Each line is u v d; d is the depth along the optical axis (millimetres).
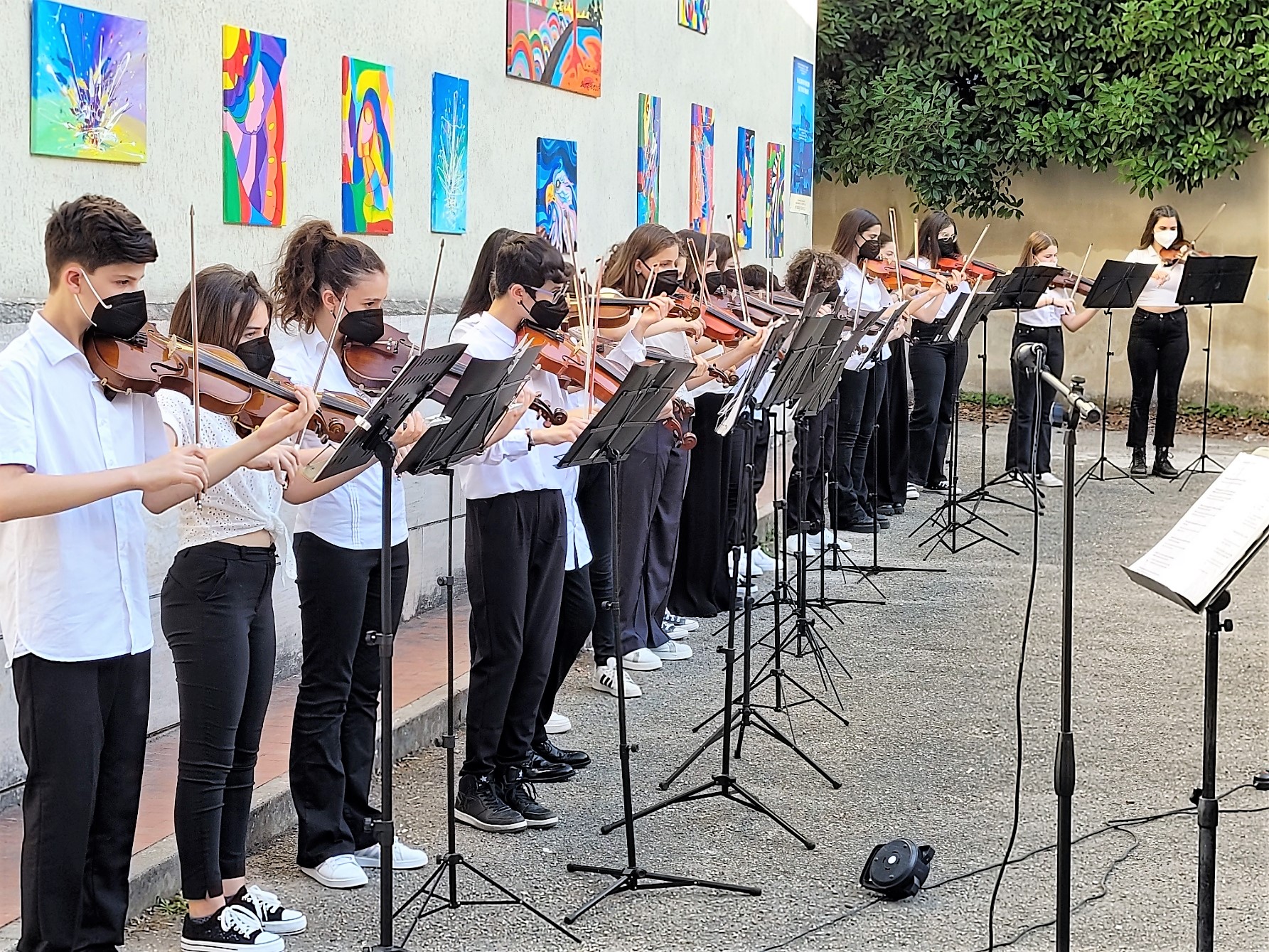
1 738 4031
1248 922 3734
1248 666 6184
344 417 3578
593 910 3764
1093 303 9992
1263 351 14266
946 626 6816
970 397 15648
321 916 3693
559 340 4438
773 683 5848
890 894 3850
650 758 4961
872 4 15242
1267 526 2855
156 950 3463
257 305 3379
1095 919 3748
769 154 11242
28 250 4301
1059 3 14281
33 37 4242
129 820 3092
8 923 3348
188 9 4898
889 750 5074
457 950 3527
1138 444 11047
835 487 7410
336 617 3791
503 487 4117
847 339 5625
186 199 4945
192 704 3361
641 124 8680
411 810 4461
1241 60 13508
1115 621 6938
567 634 4633
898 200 15805
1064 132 14289
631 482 5496
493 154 7051
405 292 6375
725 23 10125
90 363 2883
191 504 3338
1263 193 14164
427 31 6414
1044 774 4844
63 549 2855
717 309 6434
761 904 3826
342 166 5828
